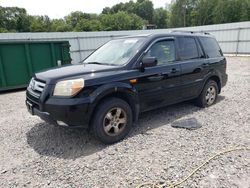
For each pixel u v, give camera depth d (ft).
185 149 11.60
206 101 18.58
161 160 10.64
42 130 14.90
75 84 11.18
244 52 67.46
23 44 30.76
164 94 14.87
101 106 11.93
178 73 15.44
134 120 13.78
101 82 11.85
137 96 13.35
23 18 228.22
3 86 29.84
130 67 13.19
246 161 10.34
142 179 9.30
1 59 29.22
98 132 12.00
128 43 14.90
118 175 9.64
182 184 8.91
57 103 11.07
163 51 14.92
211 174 9.47
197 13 210.18
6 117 18.29
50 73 12.53
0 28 196.24
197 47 17.44
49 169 10.33
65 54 35.19
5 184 9.42
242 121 15.33
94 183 9.19
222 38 72.33
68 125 11.28
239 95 22.45
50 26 240.73
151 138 13.05
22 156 11.65
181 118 16.14
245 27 65.77
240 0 170.60
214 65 18.43
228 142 12.25
